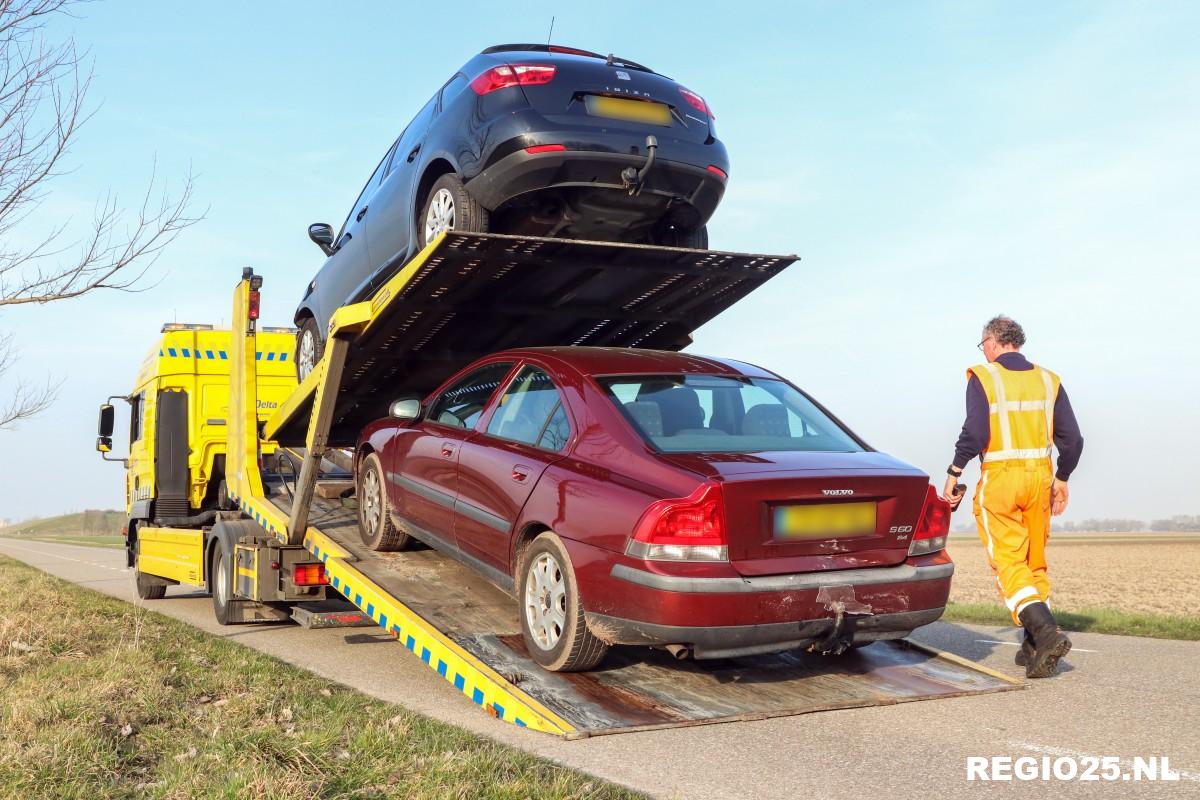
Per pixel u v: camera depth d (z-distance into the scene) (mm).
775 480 4703
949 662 5996
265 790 3525
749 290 7125
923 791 3779
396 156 8031
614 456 5148
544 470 5422
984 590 18141
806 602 4734
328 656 7234
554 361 6020
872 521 5031
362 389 8156
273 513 7945
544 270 6469
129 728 4520
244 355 8758
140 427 12578
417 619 5809
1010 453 5789
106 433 13328
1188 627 8000
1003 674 5715
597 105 6480
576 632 5035
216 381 11383
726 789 3809
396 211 7824
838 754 4266
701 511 4605
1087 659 6434
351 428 9047
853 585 4836
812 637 4840
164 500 11203
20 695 5195
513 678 5070
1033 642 5820
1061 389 5973
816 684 5434
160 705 5031
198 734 4449
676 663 5664
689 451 5109
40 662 6438
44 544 60562
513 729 4785
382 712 4852
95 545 55844
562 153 6297
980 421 5801
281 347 11438
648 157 6445
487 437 6172
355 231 8852
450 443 6414
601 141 6379
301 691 5387
